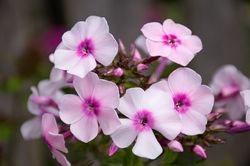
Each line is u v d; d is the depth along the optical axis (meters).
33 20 0.63
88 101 0.33
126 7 0.61
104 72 0.34
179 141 0.35
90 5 0.61
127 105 0.33
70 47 0.34
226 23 0.62
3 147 0.54
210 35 0.62
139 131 0.32
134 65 0.35
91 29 0.34
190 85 0.33
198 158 0.36
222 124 0.36
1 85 0.54
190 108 0.33
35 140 0.56
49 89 0.39
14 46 0.60
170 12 0.70
